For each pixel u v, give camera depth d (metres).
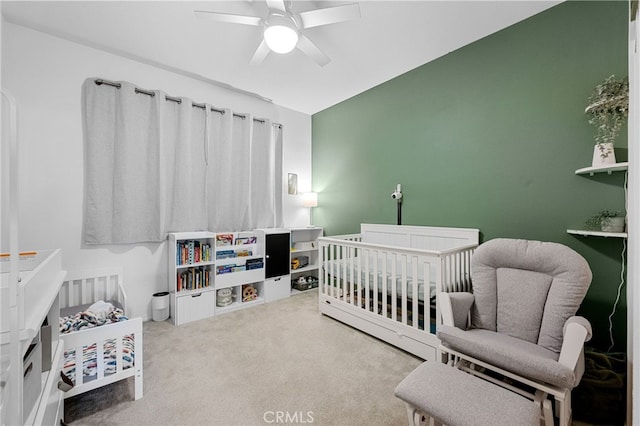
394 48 2.70
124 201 2.72
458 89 2.74
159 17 2.22
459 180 2.76
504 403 1.10
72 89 2.52
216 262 3.14
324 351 2.25
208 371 1.97
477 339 1.44
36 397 1.12
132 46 2.61
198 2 2.06
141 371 1.68
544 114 2.22
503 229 2.46
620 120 1.84
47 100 2.41
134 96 2.79
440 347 1.60
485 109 2.56
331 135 4.23
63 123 2.48
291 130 4.34
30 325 0.91
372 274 2.65
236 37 2.49
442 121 2.88
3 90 0.80
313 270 4.50
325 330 2.65
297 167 4.42
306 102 4.07
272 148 3.99
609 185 1.94
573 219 2.09
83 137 2.58
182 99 3.07
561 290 1.55
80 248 2.58
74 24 2.29
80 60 2.56
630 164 1.24
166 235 3.04
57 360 1.31
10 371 0.83
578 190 2.07
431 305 2.46
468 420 1.04
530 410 1.07
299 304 3.44
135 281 2.88
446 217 2.88
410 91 3.16
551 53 2.18
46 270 1.23
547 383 1.27
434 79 2.93
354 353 2.22
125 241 2.74
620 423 1.46
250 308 3.29
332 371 1.97
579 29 2.05
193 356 2.18
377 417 1.54
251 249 3.60
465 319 1.78
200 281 3.06
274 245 3.63
